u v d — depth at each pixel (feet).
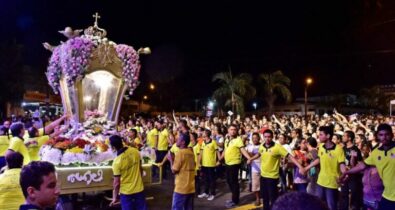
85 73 34.88
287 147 33.04
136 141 37.52
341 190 27.99
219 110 123.85
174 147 33.94
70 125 34.91
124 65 37.40
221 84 121.29
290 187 37.65
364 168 21.24
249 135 43.80
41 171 8.98
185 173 24.23
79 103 35.17
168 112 195.72
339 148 24.49
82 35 36.60
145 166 31.22
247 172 44.06
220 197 36.70
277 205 5.41
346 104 193.77
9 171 15.20
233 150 33.12
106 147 30.22
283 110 176.45
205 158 35.96
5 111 108.37
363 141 32.89
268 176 27.30
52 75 36.27
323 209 5.28
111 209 29.84
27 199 9.01
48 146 28.76
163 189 40.34
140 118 73.72
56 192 9.34
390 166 19.04
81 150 28.68
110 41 37.24
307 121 62.34
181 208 24.17
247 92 121.70
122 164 22.21
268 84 127.54
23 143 24.73
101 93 36.65
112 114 37.37
